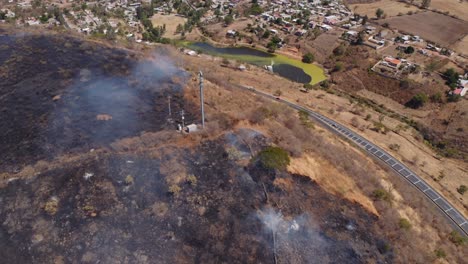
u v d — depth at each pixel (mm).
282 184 50438
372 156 74812
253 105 68438
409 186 67562
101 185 46594
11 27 94688
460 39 151750
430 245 52312
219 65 115812
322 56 142125
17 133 54219
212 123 57844
